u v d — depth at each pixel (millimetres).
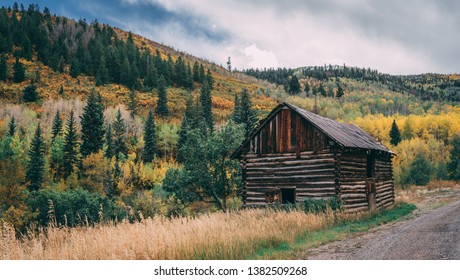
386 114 195875
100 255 8867
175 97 167625
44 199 28828
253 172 21859
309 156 20047
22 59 181750
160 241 9375
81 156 74188
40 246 9625
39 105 129625
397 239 10945
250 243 10594
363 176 21688
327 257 9102
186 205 29906
